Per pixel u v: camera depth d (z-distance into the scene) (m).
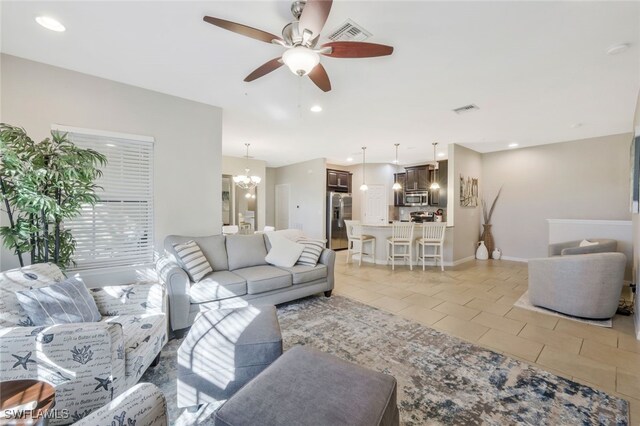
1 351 1.35
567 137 5.09
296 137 5.17
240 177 6.32
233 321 1.92
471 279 4.67
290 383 1.23
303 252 3.72
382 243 5.95
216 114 3.59
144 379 1.92
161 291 2.22
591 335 2.63
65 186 2.13
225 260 3.38
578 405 1.70
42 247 2.25
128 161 3.01
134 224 3.06
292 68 1.77
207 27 2.01
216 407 1.69
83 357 1.42
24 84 2.48
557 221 5.01
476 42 2.15
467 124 4.28
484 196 6.61
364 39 2.12
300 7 1.74
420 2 1.72
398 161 7.93
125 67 2.61
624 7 1.75
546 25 1.94
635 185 2.97
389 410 1.16
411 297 3.74
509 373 2.03
